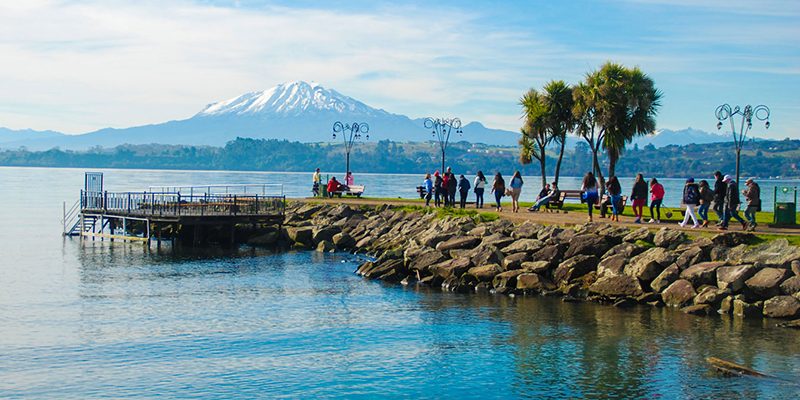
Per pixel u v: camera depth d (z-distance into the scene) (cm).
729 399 2083
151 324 2955
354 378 2303
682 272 3134
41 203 10481
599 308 3139
